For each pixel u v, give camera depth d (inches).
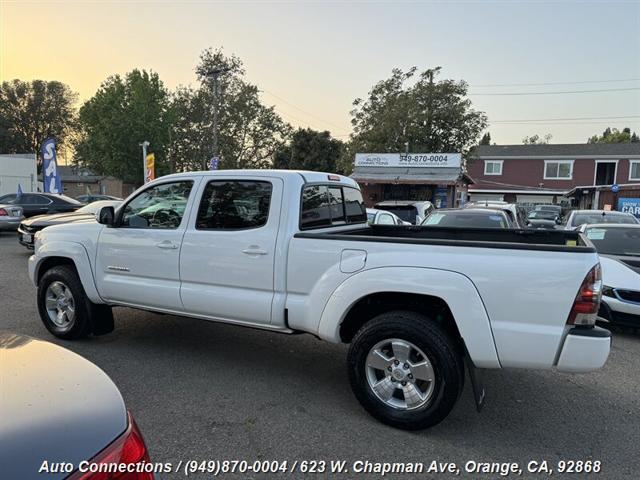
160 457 113.1
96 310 191.3
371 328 131.5
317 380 161.8
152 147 1551.4
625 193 1165.7
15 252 450.3
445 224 324.2
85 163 1798.7
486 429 131.8
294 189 150.9
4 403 61.9
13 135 2324.1
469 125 1262.3
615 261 237.6
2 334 88.0
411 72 1262.3
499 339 118.3
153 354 182.2
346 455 116.6
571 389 161.5
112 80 1578.5
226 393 149.3
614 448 123.3
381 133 1246.9
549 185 1601.9
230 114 1403.8
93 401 66.6
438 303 130.0
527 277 115.8
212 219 161.3
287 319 146.6
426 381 126.6
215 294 157.6
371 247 132.7
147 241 171.8
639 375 175.5
